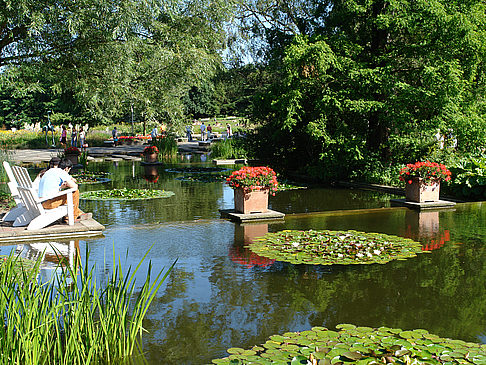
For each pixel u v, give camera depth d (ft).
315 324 13.91
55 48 46.01
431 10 47.67
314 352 11.79
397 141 51.47
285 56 54.80
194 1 51.01
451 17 47.75
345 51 53.93
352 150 51.52
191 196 42.55
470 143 54.75
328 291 16.83
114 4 41.32
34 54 44.98
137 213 33.65
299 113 56.29
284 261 20.63
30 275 11.50
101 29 42.88
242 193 30.76
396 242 24.07
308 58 51.19
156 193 43.96
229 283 17.66
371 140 57.36
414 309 15.11
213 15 52.21
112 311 11.84
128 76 48.55
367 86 52.21
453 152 54.54
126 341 12.66
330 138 52.85
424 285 17.49
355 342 12.41
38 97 200.34
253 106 64.18
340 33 55.21
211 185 51.13
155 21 47.75
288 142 63.31
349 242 23.94
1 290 10.50
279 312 14.85
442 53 50.85
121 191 44.42
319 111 54.13
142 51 49.70
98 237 25.21
